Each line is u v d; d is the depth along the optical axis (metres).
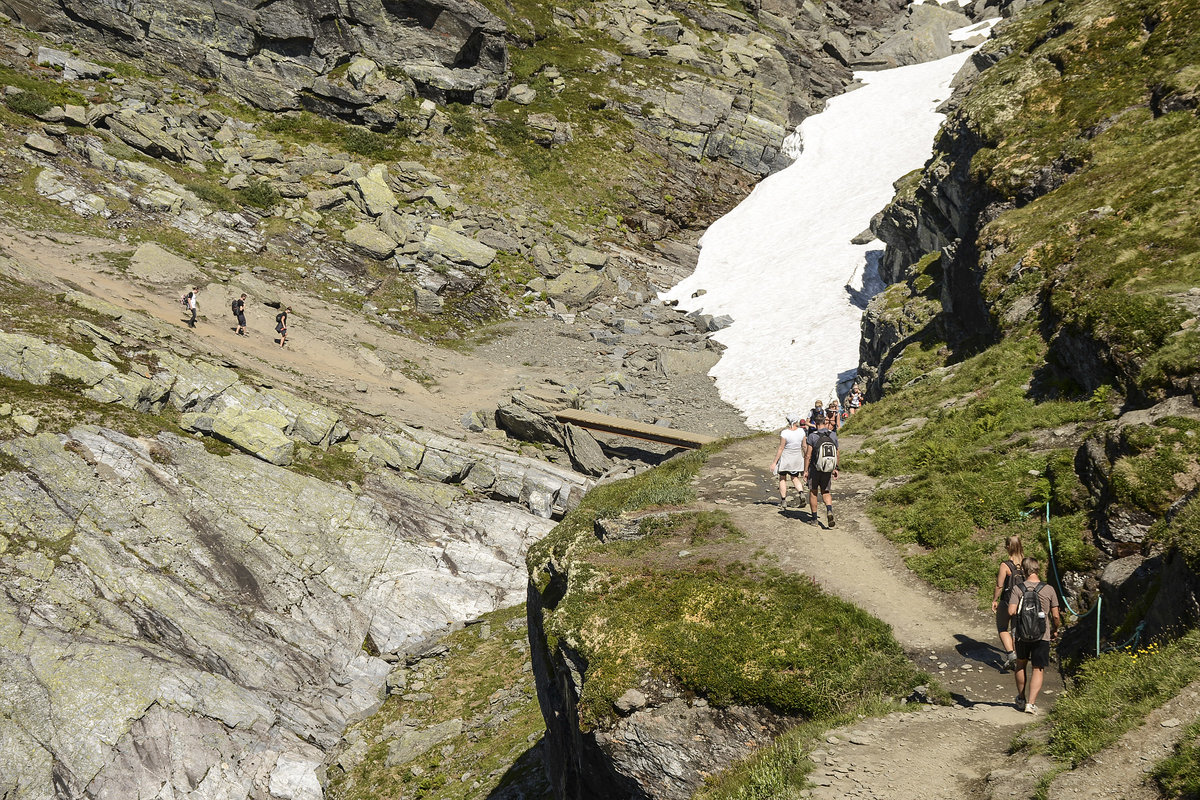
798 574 15.44
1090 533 14.40
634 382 54.00
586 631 15.14
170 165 60.62
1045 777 8.98
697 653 13.68
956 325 33.78
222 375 38.50
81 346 36.53
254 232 58.22
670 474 23.14
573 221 72.56
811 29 109.62
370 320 54.97
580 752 15.05
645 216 76.19
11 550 29.08
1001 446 18.48
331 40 72.19
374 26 74.19
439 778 26.64
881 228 54.81
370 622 33.38
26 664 26.64
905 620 13.98
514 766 25.70
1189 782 7.75
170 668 28.20
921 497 17.67
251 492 34.34
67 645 27.50
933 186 42.31
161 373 37.12
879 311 43.44
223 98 69.94
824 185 79.44
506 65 81.19
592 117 82.56
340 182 65.81
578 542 19.17
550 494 40.41
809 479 17.92
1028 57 40.47
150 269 49.19
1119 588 12.34
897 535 16.64
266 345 46.59
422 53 76.31
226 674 29.48
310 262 58.00
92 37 67.44
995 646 13.06
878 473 20.28
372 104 72.44
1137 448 14.44
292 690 30.30
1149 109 30.80
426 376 50.66
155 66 68.56
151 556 31.05
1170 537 11.30
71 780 25.38
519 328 59.97
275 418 37.41
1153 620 11.16
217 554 32.16
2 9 65.69
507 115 78.88
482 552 36.94
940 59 96.75
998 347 24.38
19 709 25.86
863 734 11.30
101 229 52.22
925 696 12.05
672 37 96.62
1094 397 18.25
